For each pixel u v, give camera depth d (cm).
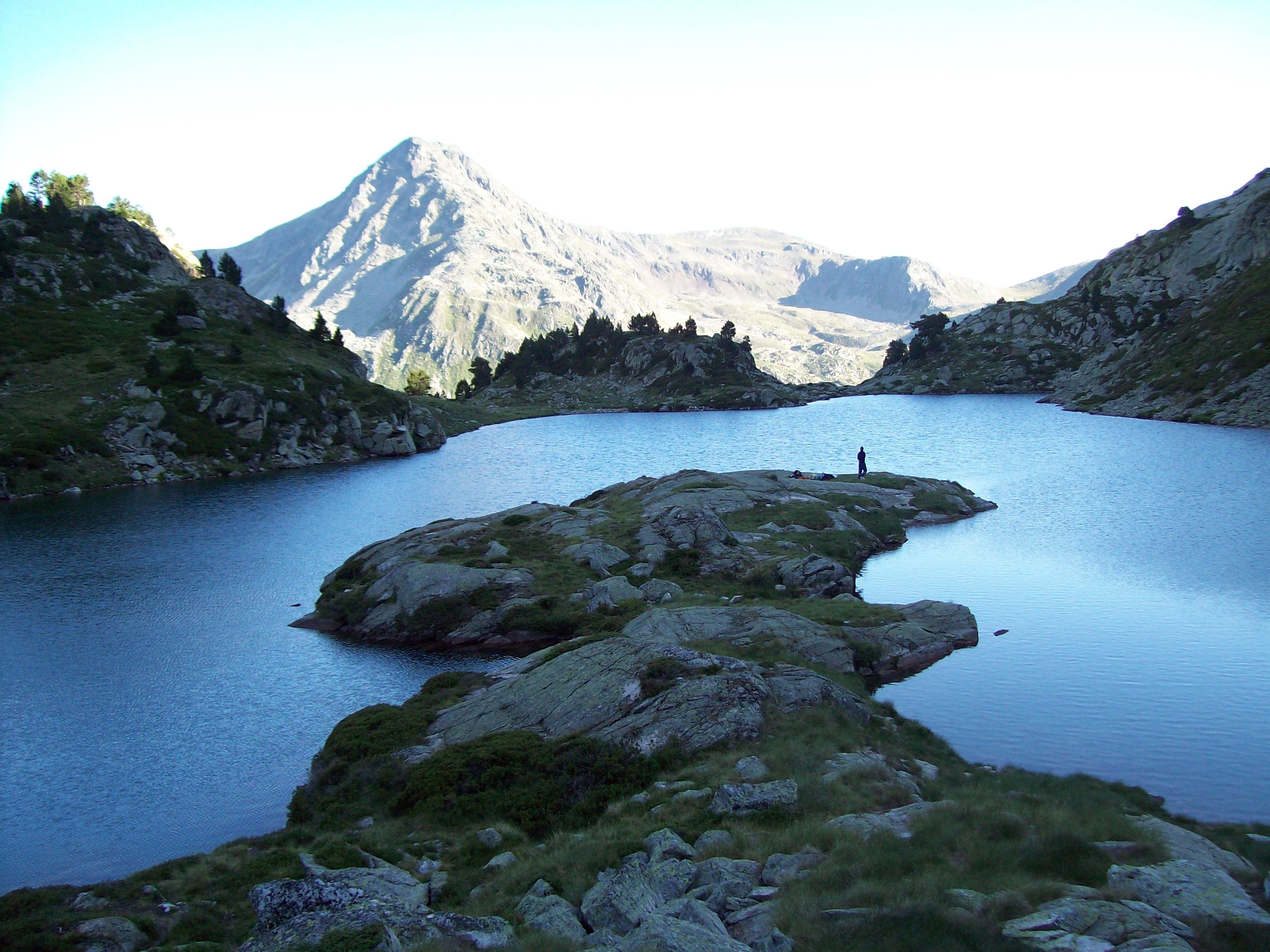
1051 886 1645
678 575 5541
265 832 3092
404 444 16988
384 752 3178
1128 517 7706
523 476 13000
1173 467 10381
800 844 1991
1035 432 15300
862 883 1703
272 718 4178
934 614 4741
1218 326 16862
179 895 2158
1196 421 14538
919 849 1903
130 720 4178
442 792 2722
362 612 5562
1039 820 2075
